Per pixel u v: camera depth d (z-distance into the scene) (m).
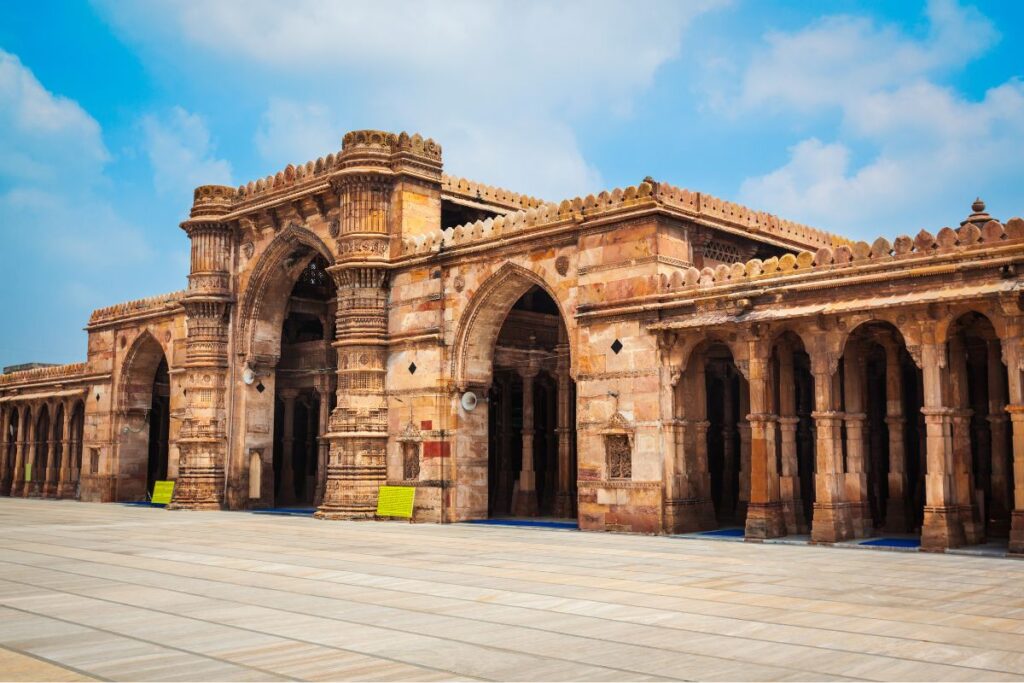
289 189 37.50
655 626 11.53
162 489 44.22
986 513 25.48
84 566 18.16
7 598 14.00
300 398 45.53
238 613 12.59
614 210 26.67
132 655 9.98
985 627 11.35
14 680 8.90
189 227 41.16
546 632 11.18
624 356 26.41
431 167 34.16
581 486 27.22
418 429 32.00
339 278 34.03
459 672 9.16
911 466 28.39
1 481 60.16
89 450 50.31
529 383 35.06
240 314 40.28
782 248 30.73
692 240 27.20
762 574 16.48
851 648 10.19
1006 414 23.33
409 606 13.15
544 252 28.89
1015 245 19.56
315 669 9.30
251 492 39.84
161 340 46.28
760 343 23.75
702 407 26.48
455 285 31.62
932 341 20.83
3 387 60.47
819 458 22.48
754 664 9.46
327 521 32.00
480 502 31.92
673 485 25.41
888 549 20.81
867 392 28.33
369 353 33.38
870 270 21.72
